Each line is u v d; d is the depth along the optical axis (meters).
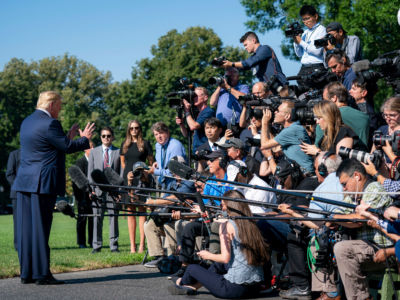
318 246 5.36
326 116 6.12
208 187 7.21
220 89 9.87
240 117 8.98
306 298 5.90
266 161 7.68
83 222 11.48
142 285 6.73
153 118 43.06
